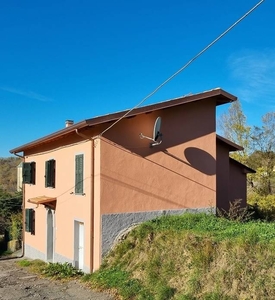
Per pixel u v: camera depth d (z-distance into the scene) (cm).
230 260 742
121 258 1012
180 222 1074
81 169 1186
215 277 731
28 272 1273
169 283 800
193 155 1233
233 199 1578
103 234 1066
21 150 1831
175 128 1208
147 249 962
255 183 2292
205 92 1219
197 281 746
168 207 1174
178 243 891
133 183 1121
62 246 1340
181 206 1198
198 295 719
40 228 1602
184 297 721
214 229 961
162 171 1171
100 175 1076
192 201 1219
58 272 1161
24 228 1817
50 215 1524
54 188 1430
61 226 1355
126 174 1112
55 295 899
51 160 1455
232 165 1602
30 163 1728
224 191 1480
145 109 1111
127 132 1122
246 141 2428
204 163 1252
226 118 2652
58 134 1241
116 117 1066
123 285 874
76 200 1228
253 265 704
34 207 1689
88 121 1026
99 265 1054
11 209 2573
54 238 1420
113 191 1090
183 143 1217
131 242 1033
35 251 1653
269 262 692
